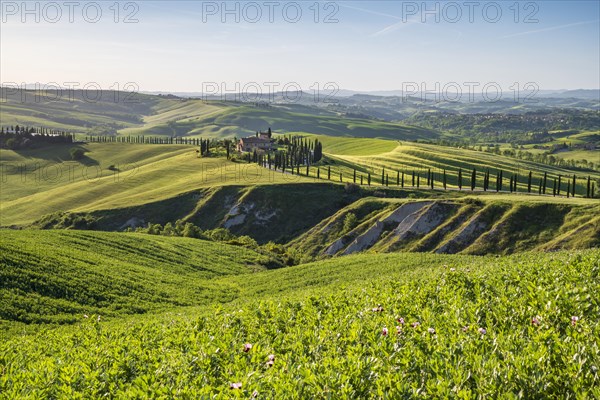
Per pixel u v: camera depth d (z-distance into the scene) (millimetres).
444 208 138875
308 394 10523
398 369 11430
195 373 13242
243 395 10227
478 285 21094
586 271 20984
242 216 169250
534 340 12188
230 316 22703
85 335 27766
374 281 36750
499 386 9797
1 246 56062
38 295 47219
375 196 173375
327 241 149250
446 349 12016
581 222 117438
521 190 189625
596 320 14039
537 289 17125
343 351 14188
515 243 119062
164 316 43125
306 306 21938
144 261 70375
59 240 69250
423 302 19984
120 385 13836
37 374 15750
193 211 175625
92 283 53469
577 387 9359
